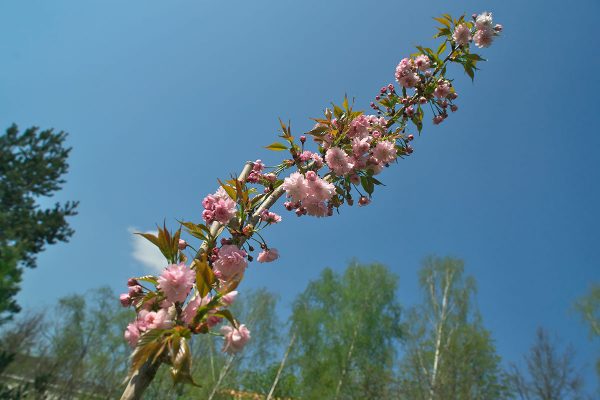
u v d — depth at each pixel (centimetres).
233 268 196
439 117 331
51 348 1914
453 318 1816
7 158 2344
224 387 1962
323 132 278
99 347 2061
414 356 1716
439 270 1994
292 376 2412
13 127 2381
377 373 1847
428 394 1533
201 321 168
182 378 152
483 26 337
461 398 1477
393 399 1655
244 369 2089
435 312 1878
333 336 2120
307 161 269
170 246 190
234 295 173
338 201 277
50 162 2436
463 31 336
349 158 273
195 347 1958
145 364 155
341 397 1872
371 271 2331
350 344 2078
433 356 1733
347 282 2308
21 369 1750
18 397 1420
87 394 1883
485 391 1531
